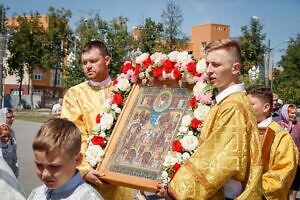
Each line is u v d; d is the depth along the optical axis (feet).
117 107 16.05
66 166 9.52
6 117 25.49
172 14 140.36
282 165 15.21
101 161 15.25
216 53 12.48
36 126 94.79
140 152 14.64
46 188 10.24
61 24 167.73
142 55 16.21
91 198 9.71
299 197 36.42
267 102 15.85
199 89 14.14
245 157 11.89
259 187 11.93
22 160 49.55
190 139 13.52
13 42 165.68
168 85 15.47
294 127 30.68
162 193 13.26
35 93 207.92
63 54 169.68
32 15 167.22
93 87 17.84
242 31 139.54
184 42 141.79
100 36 130.82
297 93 126.82
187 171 11.91
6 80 212.23
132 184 14.12
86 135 17.25
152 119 15.12
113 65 118.62
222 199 12.15
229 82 12.57
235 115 12.02
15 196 10.70
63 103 18.12
